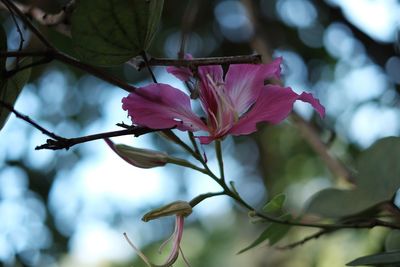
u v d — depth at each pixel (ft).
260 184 6.46
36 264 4.77
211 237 8.80
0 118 2.60
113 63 2.49
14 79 2.58
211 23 5.24
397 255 2.58
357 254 4.50
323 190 2.97
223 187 2.64
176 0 5.04
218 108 2.54
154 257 7.04
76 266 7.72
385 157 2.89
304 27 5.23
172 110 2.52
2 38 2.53
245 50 5.32
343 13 4.25
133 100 2.50
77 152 5.33
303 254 5.32
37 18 2.87
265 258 6.44
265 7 5.24
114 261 8.43
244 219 8.07
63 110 5.41
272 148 6.17
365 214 2.90
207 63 2.46
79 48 2.46
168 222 6.95
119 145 2.60
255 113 2.53
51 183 5.15
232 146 6.13
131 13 2.43
